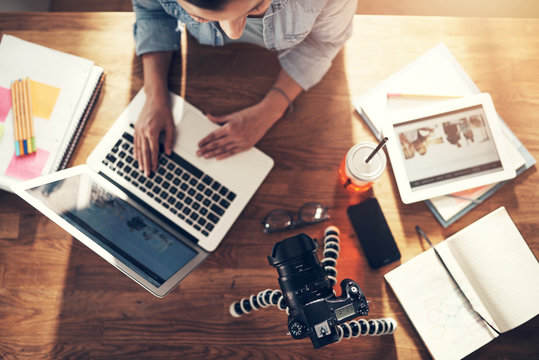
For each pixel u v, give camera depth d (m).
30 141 0.99
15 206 1.01
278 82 1.01
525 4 1.84
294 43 0.98
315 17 0.87
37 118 1.00
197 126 1.00
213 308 0.97
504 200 0.98
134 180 0.97
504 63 1.03
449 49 1.04
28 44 1.02
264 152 1.02
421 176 0.95
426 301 0.94
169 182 0.96
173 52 1.05
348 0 0.86
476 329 0.92
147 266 0.82
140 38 1.00
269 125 1.00
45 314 0.97
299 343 0.96
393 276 0.95
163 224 0.94
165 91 1.01
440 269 0.95
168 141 0.98
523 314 0.91
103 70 1.04
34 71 1.01
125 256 0.81
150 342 0.97
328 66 0.99
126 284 0.98
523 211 0.98
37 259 0.99
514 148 0.98
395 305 0.96
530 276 0.92
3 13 1.06
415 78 1.02
